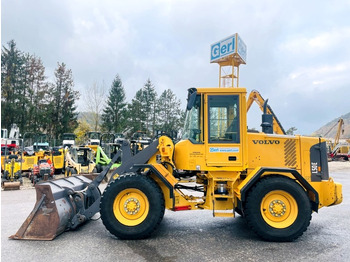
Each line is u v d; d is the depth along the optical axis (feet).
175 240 16.93
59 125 144.87
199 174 18.88
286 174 17.63
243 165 17.98
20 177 41.93
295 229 16.62
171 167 18.69
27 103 136.05
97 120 123.13
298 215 16.75
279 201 17.10
